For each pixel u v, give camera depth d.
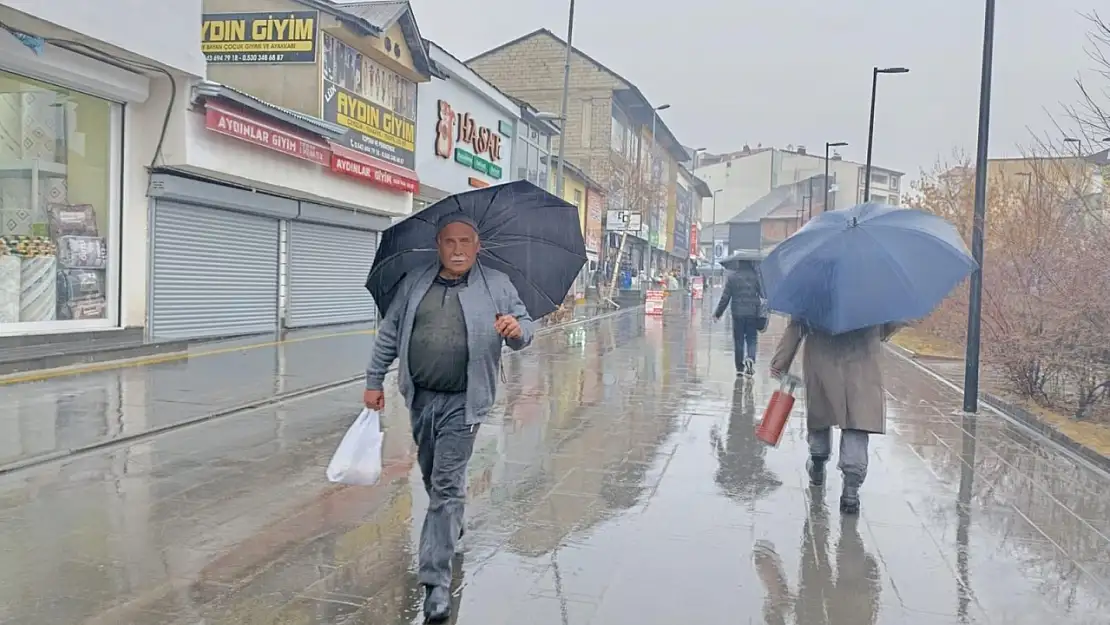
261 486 6.20
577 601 4.30
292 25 16.58
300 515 5.56
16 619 3.89
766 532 5.46
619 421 9.22
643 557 4.95
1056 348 9.81
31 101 11.53
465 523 5.13
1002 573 4.82
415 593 4.34
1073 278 9.54
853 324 5.52
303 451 7.31
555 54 46.09
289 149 15.04
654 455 7.61
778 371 6.39
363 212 19.73
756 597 4.40
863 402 5.82
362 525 5.39
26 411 8.23
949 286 5.55
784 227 85.19
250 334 16.02
